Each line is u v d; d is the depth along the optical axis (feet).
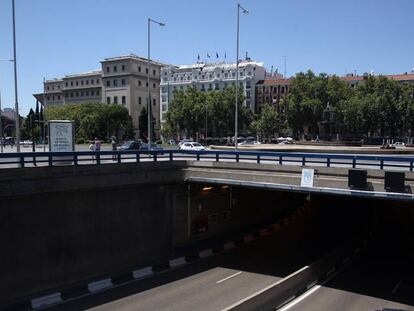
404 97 308.81
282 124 355.97
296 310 52.49
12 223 56.85
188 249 83.61
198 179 77.71
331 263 70.08
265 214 114.62
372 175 59.88
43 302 57.36
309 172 65.10
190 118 347.36
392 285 62.69
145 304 57.52
